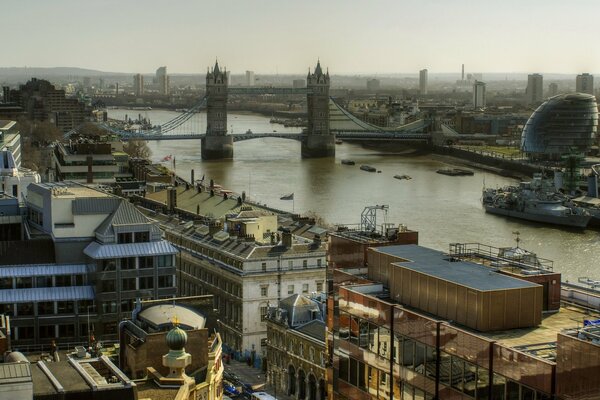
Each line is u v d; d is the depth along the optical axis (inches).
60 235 6948.8
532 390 3154.5
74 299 6747.1
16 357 4163.4
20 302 6658.5
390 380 3850.9
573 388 3021.7
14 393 3245.6
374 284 4281.5
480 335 3575.3
